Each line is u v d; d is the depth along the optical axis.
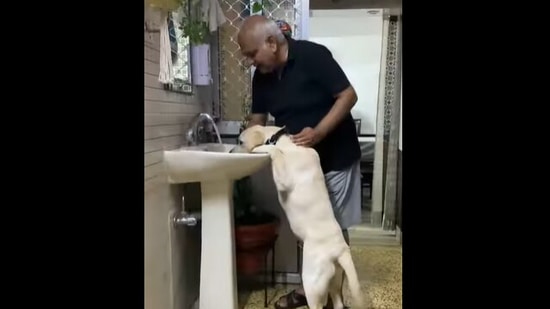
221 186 1.84
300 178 1.83
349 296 1.87
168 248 1.77
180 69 2.03
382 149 3.28
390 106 3.30
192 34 2.05
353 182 2.07
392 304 1.96
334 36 3.45
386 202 3.04
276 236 2.24
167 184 1.76
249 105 2.55
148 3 1.53
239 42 2.01
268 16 2.51
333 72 1.92
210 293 1.88
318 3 3.37
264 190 2.37
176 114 1.91
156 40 1.64
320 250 1.79
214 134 2.31
